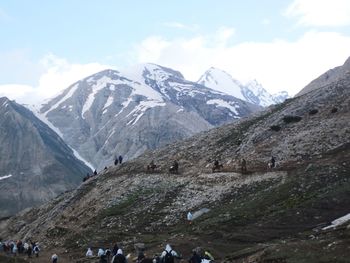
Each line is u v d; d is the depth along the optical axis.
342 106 97.31
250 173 81.31
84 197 100.44
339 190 59.81
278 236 52.47
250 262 42.09
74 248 73.88
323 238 42.94
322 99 105.69
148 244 59.31
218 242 54.09
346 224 46.44
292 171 75.62
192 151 106.69
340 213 54.91
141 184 90.75
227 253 50.03
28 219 120.94
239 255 45.88
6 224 133.88
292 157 83.88
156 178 92.00
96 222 81.25
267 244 48.72
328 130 88.56
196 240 55.50
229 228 58.28
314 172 69.38
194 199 77.50
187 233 61.16
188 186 83.81
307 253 39.19
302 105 107.06
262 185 73.94
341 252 37.25
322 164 72.56
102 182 104.00
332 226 48.94
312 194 61.78
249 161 88.50
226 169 87.94
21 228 116.25
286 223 55.28
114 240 69.81
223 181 81.12
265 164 84.94
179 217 72.62
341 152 78.44
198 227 62.22
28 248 72.50
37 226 104.44
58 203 114.94
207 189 79.81
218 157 96.88
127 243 64.44
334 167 69.19
